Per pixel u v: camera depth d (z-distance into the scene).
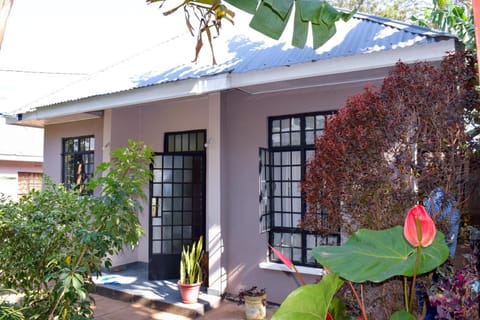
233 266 6.11
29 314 3.54
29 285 3.81
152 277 6.81
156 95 5.87
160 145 7.70
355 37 5.14
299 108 5.68
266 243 5.84
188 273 5.65
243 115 6.15
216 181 6.10
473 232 2.74
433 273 2.28
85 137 8.76
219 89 5.27
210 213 6.10
